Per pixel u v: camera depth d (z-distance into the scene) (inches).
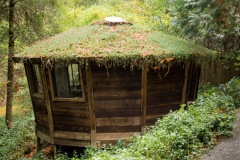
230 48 423.5
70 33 286.2
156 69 254.4
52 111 261.3
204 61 295.4
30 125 396.2
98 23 296.8
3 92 461.4
